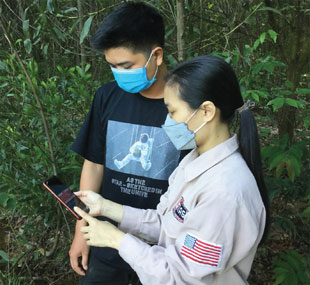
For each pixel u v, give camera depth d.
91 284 1.47
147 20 1.08
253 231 0.82
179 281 0.87
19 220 2.58
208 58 0.85
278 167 1.64
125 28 1.06
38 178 1.94
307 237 2.43
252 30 2.81
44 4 1.62
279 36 2.41
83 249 1.45
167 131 0.95
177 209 0.95
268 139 3.03
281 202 2.68
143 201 1.31
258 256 2.35
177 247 0.90
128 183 1.31
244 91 1.70
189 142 0.92
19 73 1.86
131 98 1.26
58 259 2.29
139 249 0.94
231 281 0.92
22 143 2.01
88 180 1.44
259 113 3.40
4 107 2.09
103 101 1.32
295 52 2.33
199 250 0.83
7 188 1.81
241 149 0.90
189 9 1.77
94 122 1.37
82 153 1.41
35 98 1.80
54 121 1.86
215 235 0.81
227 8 2.14
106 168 1.36
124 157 1.29
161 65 1.20
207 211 0.82
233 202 0.80
